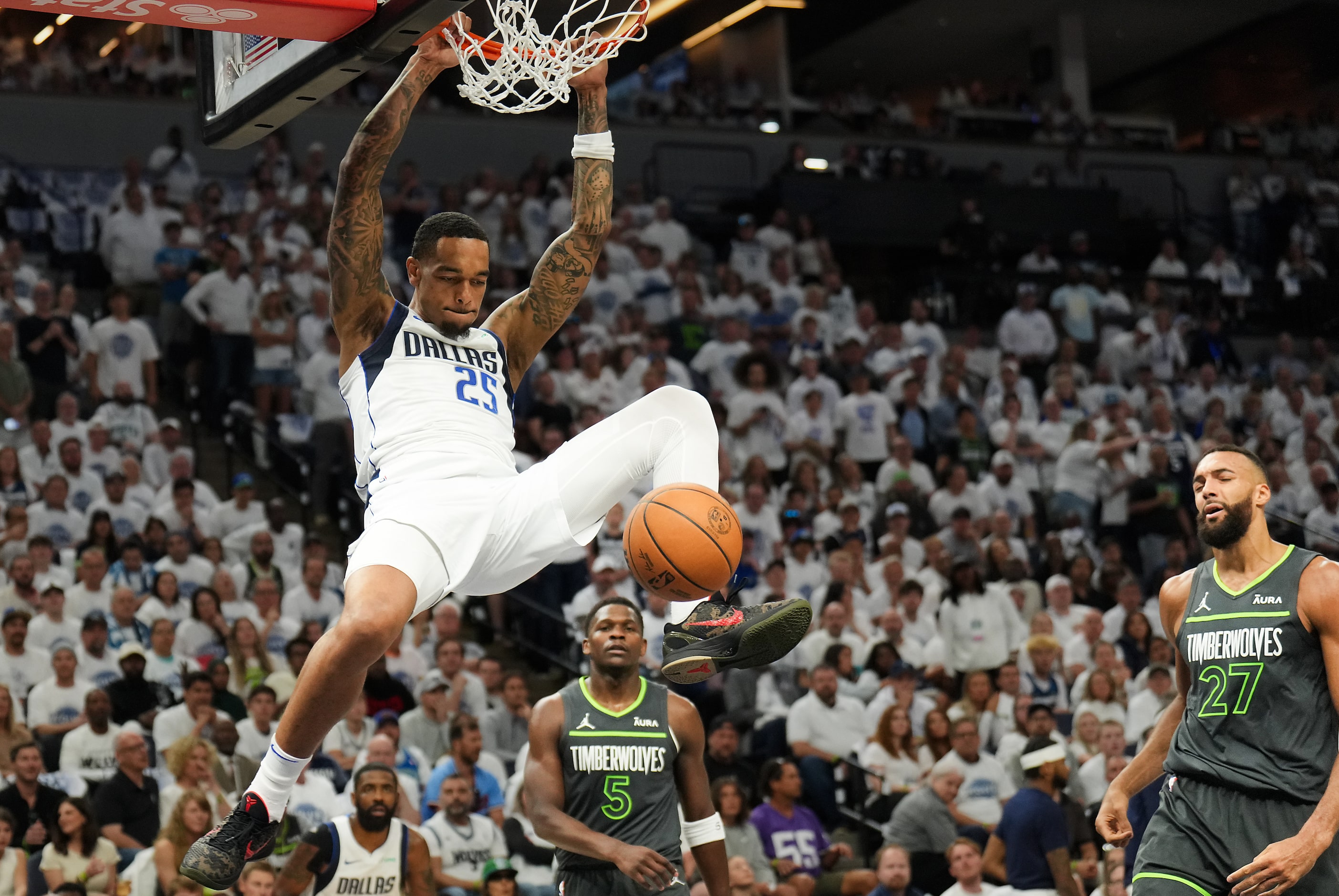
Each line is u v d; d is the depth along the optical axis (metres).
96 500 12.42
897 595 12.45
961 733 9.87
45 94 19.25
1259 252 24.20
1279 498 16.69
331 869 7.18
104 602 10.65
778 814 8.98
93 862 7.89
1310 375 20.22
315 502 14.18
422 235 3.89
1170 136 26.86
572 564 12.73
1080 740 10.45
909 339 17.92
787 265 18.80
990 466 15.77
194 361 15.49
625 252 17.92
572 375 15.05
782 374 16.84
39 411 13.88
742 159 23.14
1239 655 4.51
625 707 5.68
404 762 9.30
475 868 8.52
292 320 15.09
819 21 27.12
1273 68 30.91
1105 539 14.75
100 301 17.14
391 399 3.79
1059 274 21.08
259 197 17.59
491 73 3.81
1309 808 4.41
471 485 3.71
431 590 3.60
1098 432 16.44
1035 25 28.45
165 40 21.28
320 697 3.44
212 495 12.84
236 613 10.97
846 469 14.70
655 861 5.25
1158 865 4.61
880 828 9.66
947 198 22.50
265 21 3.49
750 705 11.09
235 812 3.56
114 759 9.07
